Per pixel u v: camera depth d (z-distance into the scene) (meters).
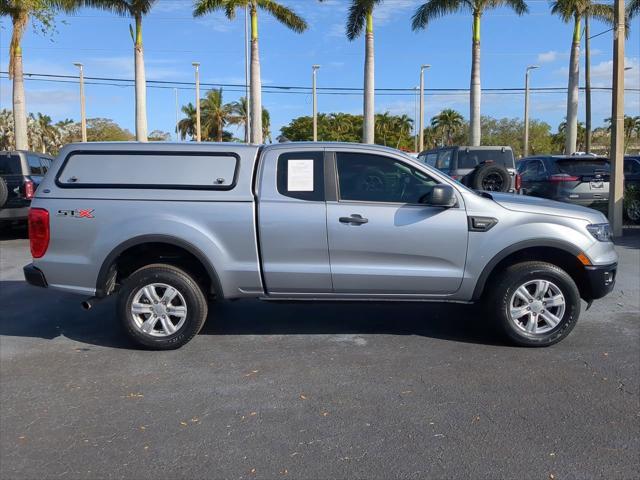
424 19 23.22
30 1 18.39
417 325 6.27
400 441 3.73
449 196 5.18
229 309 6.93
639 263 9.55
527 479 3.29
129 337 5.48
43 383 4.73
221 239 5.34
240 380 4.77
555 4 24.70
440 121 74.75
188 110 61.81
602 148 71.44
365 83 22.12
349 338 5.84
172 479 3.32
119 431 3.89
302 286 5.43
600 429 3.88
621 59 12.15
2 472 3.40
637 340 5.73
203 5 23.69
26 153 12.56
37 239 5.38
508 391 4.50
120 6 23.25
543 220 5.39
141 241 5.29
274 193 5.36
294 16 25.14
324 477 3.32
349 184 5.41
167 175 5.39
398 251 5.36
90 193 5.35
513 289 5.39
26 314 6.77
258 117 24.58
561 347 5.52
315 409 4.21
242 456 3.56
